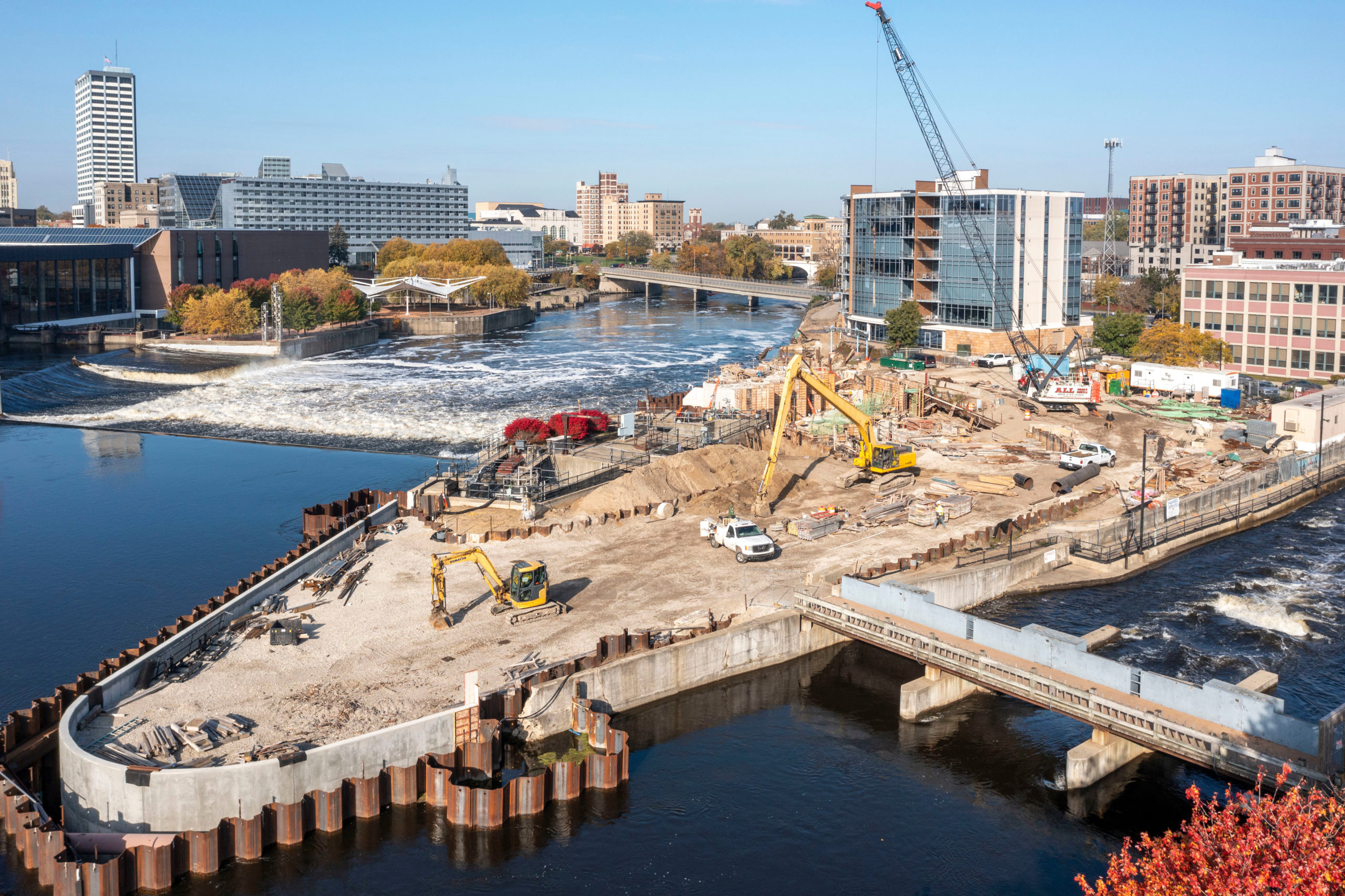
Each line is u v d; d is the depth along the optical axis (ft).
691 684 234.99
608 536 310.24
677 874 172.96
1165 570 314.14
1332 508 377.71
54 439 519.19
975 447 424.05
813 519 311.68
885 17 655.76
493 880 170.91
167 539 347.97
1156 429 453.58
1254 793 164.96
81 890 161.89
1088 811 191.31
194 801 174.60
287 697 205.16
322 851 176.76
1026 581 298.97
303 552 290.97
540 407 599.57
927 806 192.95
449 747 195.11
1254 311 576.61
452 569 281.74
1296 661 249.34
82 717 193.36
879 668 252.21
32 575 310.04
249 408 586.04
